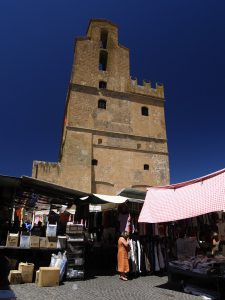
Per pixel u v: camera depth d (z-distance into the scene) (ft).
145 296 26.55
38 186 41.32
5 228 38.27
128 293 27.81
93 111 97.81
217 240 34.88
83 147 90.58
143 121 103.76
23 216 70.54
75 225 36.04
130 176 93.25
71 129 92.07
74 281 33.50
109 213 52.54
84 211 47.55
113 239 50.11
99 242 51.01
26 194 52.19
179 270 30.96
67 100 108.99
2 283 17.81
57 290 27.81
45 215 71.77
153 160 98.63
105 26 117.29
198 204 28.12
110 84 105.40
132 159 95.91
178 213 29.66
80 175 86.53
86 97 99.09
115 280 35.63
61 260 33.47
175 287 31.09
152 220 31.96
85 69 104.01
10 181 38.11
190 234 38.86
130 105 104.58
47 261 36.42
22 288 27.94
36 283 30.63
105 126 97.09
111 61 110.83
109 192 89.20
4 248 32.17
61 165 90.53
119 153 95.04
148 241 41.86
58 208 62.34
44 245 34.12
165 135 104.58
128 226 43.62
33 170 90.58
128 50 115.96
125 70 110.73
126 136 98.48
